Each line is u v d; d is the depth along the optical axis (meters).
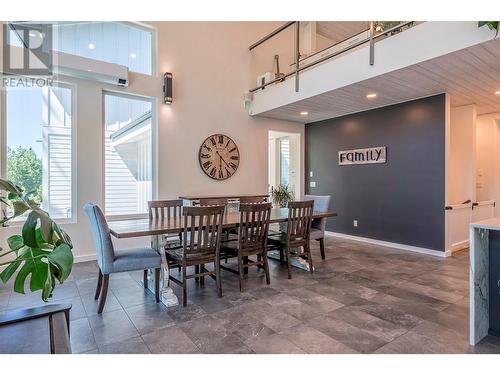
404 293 3.06
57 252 1.60
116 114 4.67
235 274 3.73
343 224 6.04
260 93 5.72
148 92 4.82
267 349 2.04
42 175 4.07
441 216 4.54
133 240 4.73
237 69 5.84
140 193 4.90
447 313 2.60
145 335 2.23
